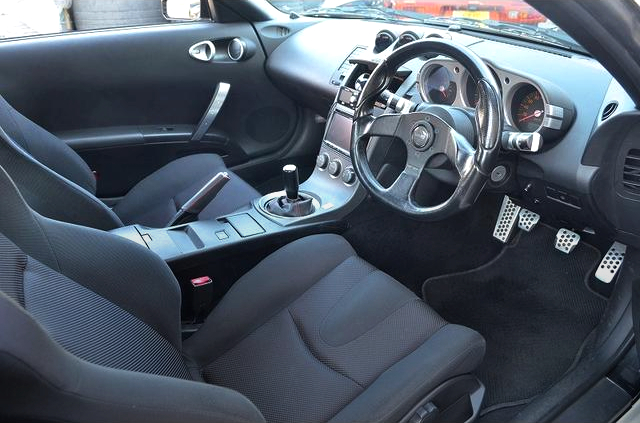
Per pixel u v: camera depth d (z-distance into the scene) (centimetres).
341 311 122
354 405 103
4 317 47
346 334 118
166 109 219
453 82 157
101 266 93
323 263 133
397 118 141
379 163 172
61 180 131
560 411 134
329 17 243
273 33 232
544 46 159
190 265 143
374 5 226
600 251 167
